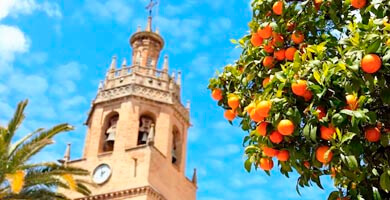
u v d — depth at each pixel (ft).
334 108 16.05
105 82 187.83
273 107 16.83
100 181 160.97
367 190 17.17
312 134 15.92
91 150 169.89
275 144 17.78
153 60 200.95
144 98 180.04
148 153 162.30
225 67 23.17
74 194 159.12
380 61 15.38
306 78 16.72
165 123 176.76
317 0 19.80
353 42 16.11
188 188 178.70
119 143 167.94
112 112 179.32
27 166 83.51
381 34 16.35
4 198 83.97
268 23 20.35
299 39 19.53
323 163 16.87
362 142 16.93
